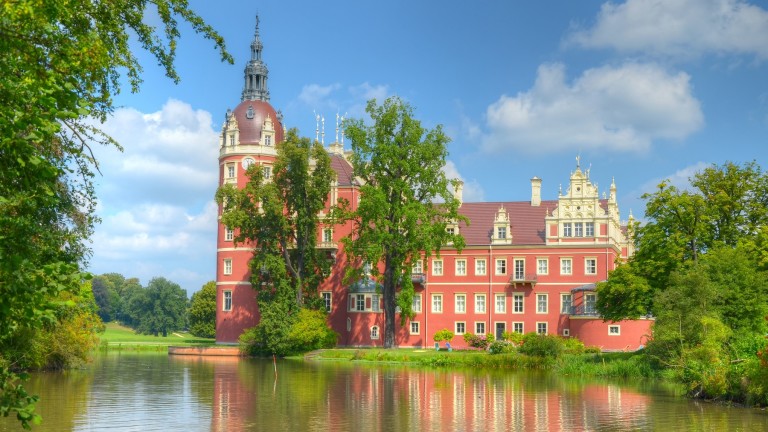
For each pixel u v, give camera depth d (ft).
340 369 175.94
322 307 246.27
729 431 82.69
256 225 231.50
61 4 43.27
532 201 265.95
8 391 40.42
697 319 131.75
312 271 244.42
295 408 100.94
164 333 502.79
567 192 249.34
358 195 266.36
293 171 230.27
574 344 209.05
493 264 254.06
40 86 41.34
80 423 86.53
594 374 161.99
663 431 82.94
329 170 233.55
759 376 102.53
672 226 176.76
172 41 73.26
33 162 39.96
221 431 81.71
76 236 74.08
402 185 218.18
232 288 262.88
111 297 540.93
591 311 232.53
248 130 264.93
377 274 214.07
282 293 231.30
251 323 259.39
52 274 40.93
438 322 256.52
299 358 224.53
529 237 254.68
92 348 167.32
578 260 245.86
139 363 196.13
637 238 181.78
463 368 181.68
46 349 147.64
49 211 67.15
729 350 125.39
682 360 126.72
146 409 98.99
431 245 214.90
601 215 246.06
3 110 39.40
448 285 257.34
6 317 40.83
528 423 89.10
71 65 48.39
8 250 39.83
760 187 178.70
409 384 137.18
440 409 101.04
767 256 165.58
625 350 218.59
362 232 227.40
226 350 240.53
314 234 242.17
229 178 265.34
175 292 510.17
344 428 84.43
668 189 177.47
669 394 120.78
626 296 171.73
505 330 250.57
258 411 97.71
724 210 177.17
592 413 97.45
